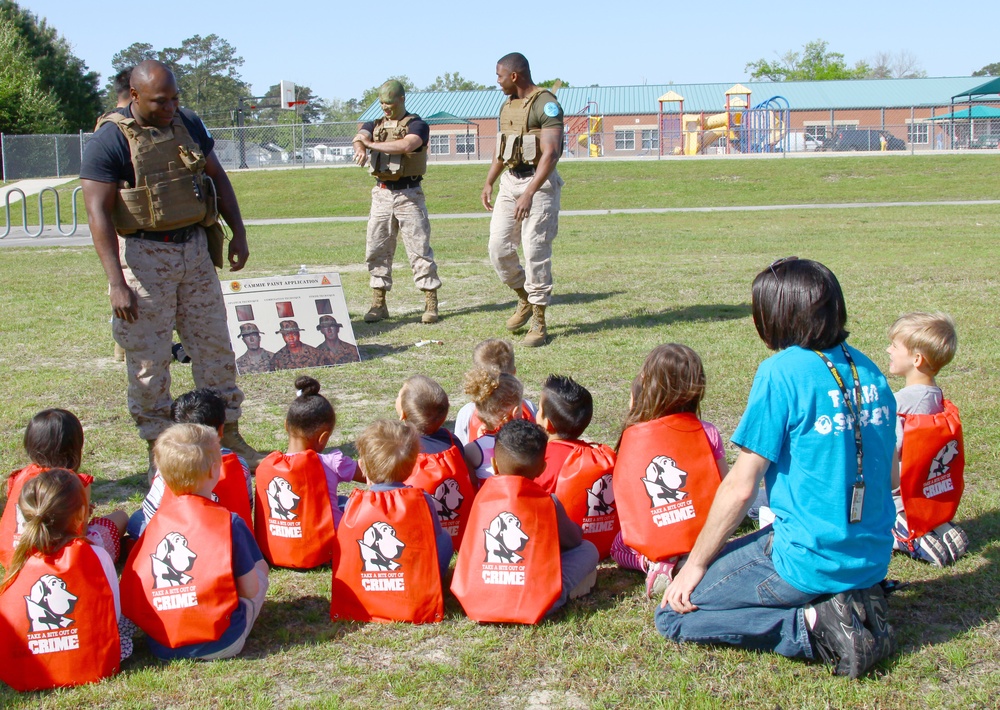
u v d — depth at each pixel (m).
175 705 3.13
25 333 9.29
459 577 3.65
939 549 4.00
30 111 53.19
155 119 4.97
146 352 5.17
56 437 3.92
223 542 3.37
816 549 3.15
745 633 3.31
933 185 31.69
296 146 45.47
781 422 3.15
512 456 3.63
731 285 11.48
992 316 8.91
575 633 3.53
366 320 9.67
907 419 3.94
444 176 37.22
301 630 3.62
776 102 52.56
